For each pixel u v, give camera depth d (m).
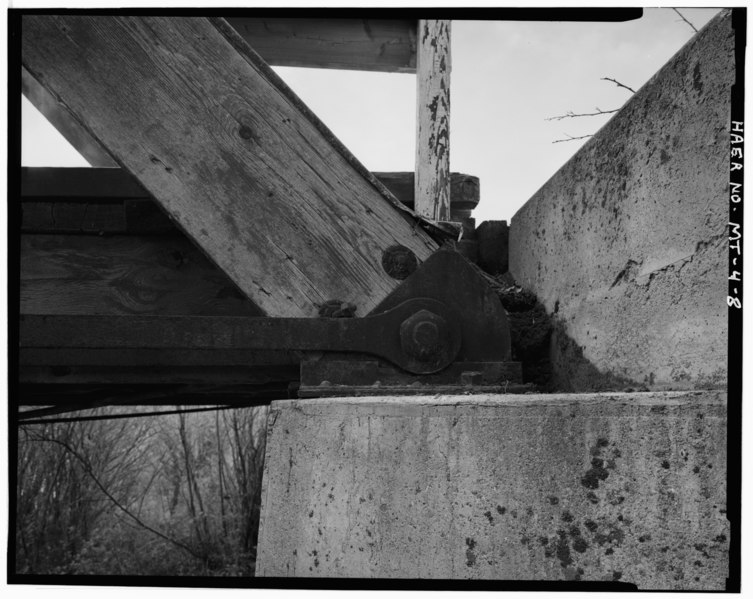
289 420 1.50
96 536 8.90
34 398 2.66
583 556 1.17
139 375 2.26
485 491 1.23
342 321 1.79
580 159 2.11
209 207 1.93
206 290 2.42
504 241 2.96
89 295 2.40
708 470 1.16
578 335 2.07
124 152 1.92
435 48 2.96
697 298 1.41
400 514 1.28
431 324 1.77
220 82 1.94
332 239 1.94
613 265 1.84
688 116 1.48
